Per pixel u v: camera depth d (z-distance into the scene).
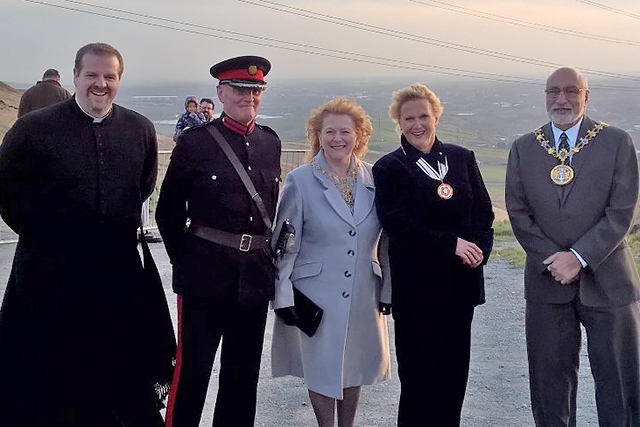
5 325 3.83
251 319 4.05
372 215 4.16
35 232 3.76
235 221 3.89
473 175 4.04
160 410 4.32
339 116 4.12
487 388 5.12
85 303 3.79
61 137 3.71
